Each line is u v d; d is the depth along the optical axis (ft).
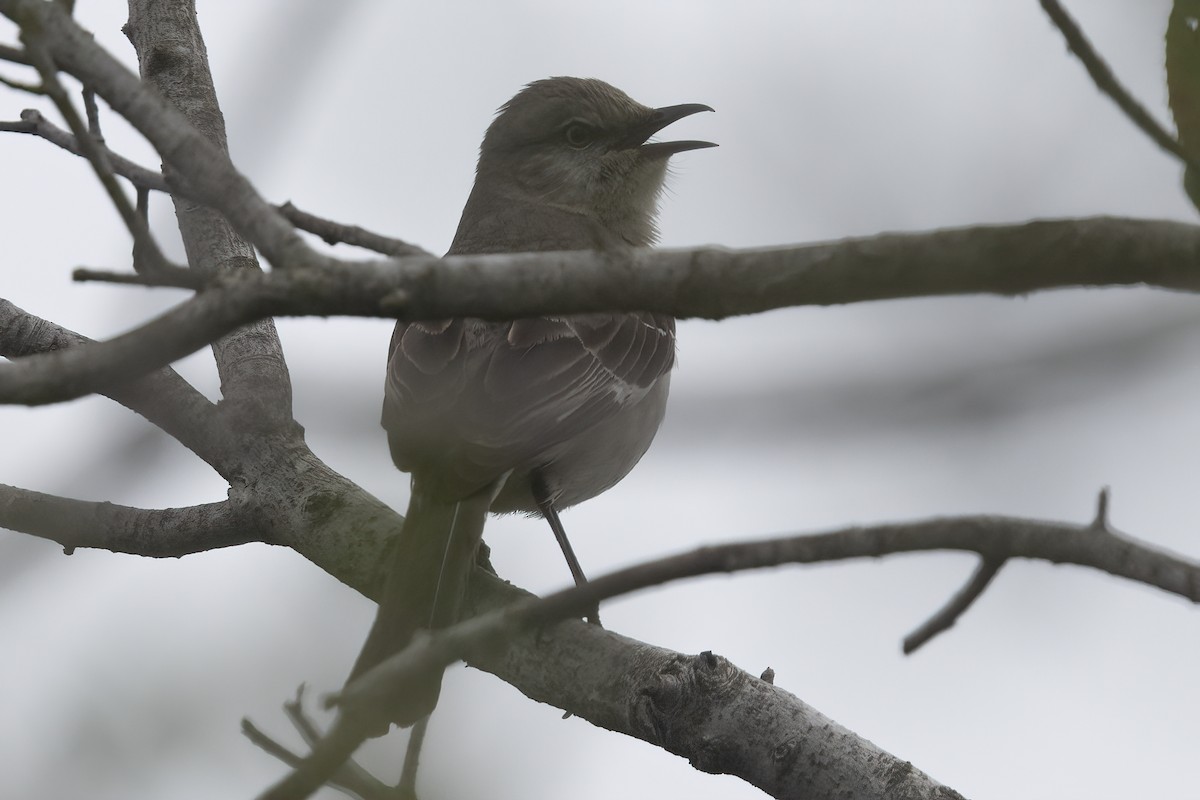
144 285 17.90
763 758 23.09
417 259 18.33
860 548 16.16
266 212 18.42
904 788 22.17
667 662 24.22
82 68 19.03
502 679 25.89
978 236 17.04
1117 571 15.70
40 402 17.87
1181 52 18.84
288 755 18.08
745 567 16.38
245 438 30.71
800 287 17.87
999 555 16.14
